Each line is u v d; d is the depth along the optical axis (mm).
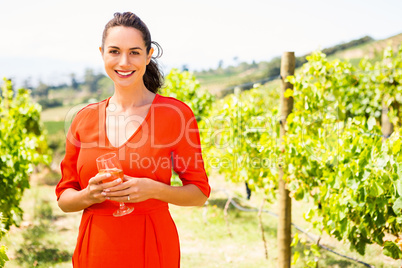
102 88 41562
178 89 7168
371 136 3062
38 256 4781
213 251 5008
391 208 2920
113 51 1585
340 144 3219
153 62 1845
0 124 5176
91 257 1630
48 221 6199
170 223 1737
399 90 6195
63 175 1757
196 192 1677
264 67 42625
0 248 2480
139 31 1595
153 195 1534
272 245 5156
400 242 2797
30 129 7410
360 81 6781
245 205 6867
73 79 44188
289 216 3791
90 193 1520
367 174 2820
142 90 1699
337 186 3156
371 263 4195
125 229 1607
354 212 3188
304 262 4445
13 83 7094
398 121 6258
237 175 5062
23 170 4801
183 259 4738
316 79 4328
